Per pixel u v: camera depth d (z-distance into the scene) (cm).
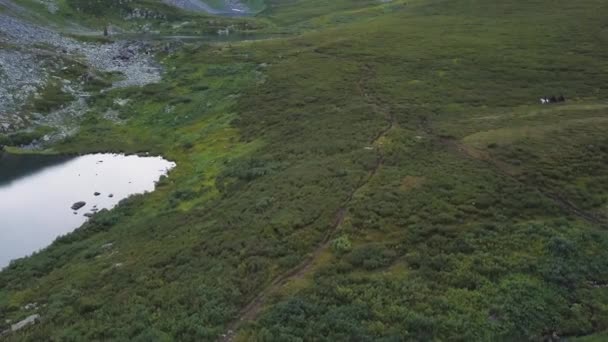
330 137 5438
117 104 8125
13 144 6631
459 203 3422
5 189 5400
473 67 7806
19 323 2900
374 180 3941
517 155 4172
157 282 2962
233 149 6000
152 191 5266
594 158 4003
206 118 7375
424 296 2533
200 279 2881
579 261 2798
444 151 4538
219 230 3588
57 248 4153
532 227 3083
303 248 3075
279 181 4338
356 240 3109
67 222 4716
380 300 2514
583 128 4616
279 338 2267
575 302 2530
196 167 5747
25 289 3484
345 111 6316
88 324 2619
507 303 2488
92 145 6762
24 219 4744
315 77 8150
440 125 5406
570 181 3725
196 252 3306
